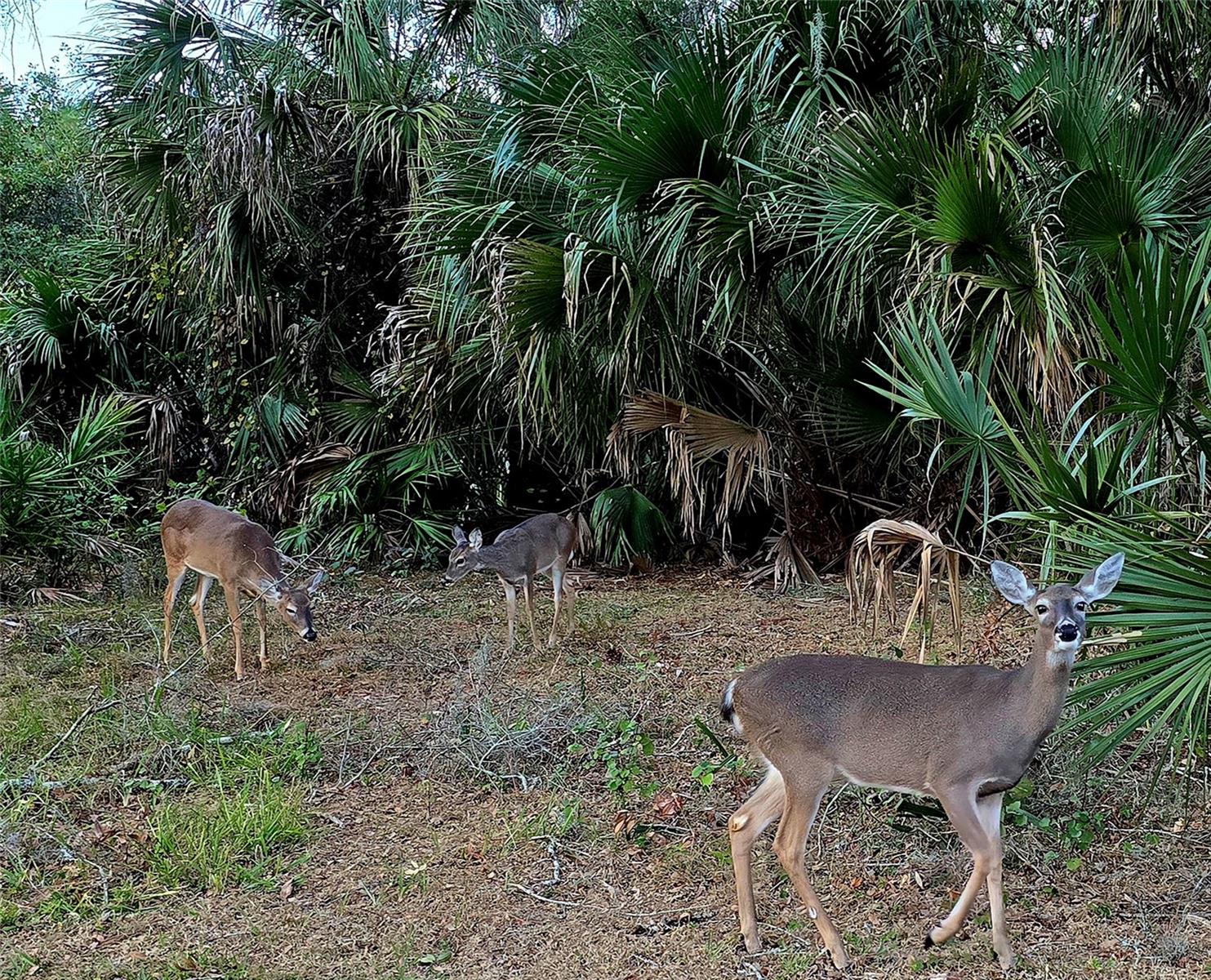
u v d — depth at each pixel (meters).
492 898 3.99
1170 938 3.56
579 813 4.66
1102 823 4.33
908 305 5.29
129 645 7.09
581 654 6.91
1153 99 7.11
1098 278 5.85
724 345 7.65
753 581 8.72
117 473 9.43
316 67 9.73
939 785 3.43
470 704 5.78
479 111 8.52
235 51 9.62
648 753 5.07
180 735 5.38
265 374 10.38
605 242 7.18
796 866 3.56
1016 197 5.79
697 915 3.87
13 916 3.83
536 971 3.54
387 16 9.74
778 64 6.93
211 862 4.16
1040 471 4.18
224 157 9.04
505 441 9.62
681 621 7.69
